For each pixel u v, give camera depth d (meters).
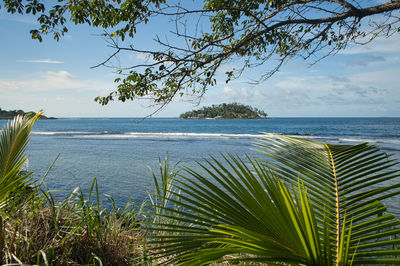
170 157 18.97
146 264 1.89
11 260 2.04
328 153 1.66
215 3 3.83
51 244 2.29
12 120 2.41
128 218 2.75
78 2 3.24
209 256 0.89
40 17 3.28
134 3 3.14
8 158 2.24
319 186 1.35
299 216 0.92
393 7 3.44
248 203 1.03
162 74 3.37
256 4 3.94
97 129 76.56
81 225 2.38
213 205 1.08
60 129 76.31
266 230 0.97
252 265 0.90
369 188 9.63
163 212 2.20
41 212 2.62
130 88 3.38
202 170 11.98
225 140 36.69
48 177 11.82
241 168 1.10
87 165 15.48
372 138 39.25
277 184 1.04
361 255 0.94
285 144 1.79
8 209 2.34
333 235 1.19
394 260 0.89
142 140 36.91
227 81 4.26
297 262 0.85
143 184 10.34
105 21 3.31
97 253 2.29
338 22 4.07
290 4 3.78
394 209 6.73
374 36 4.00
